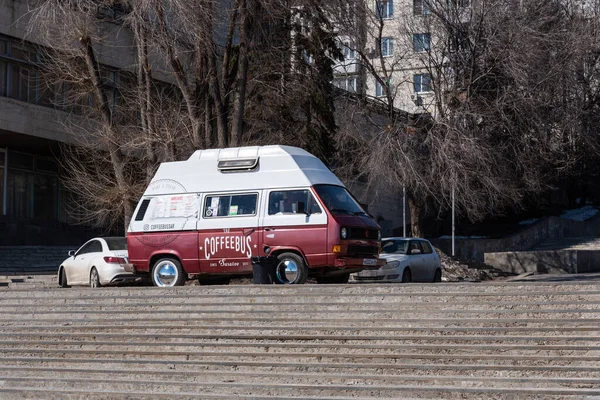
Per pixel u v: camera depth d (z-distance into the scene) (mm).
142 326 16234
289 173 20719
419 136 38625
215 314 16641
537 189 44469
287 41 37938
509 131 41062
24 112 41469
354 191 43875
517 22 39812
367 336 14227
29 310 18297
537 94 41312
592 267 43688
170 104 31641
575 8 49344
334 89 40562
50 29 31078
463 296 15594
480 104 39906
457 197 38812
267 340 14898
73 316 17766
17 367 14633
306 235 20094
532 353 12930
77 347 15797
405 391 11875
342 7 39156
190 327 15898
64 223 47188
